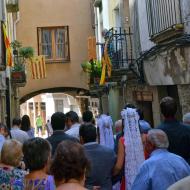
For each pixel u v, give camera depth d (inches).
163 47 432.1
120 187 267.0
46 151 193.9
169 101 253.6
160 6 466.9
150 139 212.5
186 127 253.8
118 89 794.2
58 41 1082.7
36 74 970.7
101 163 243.0
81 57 1083.9
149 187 204.1
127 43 673.0
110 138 323.0
